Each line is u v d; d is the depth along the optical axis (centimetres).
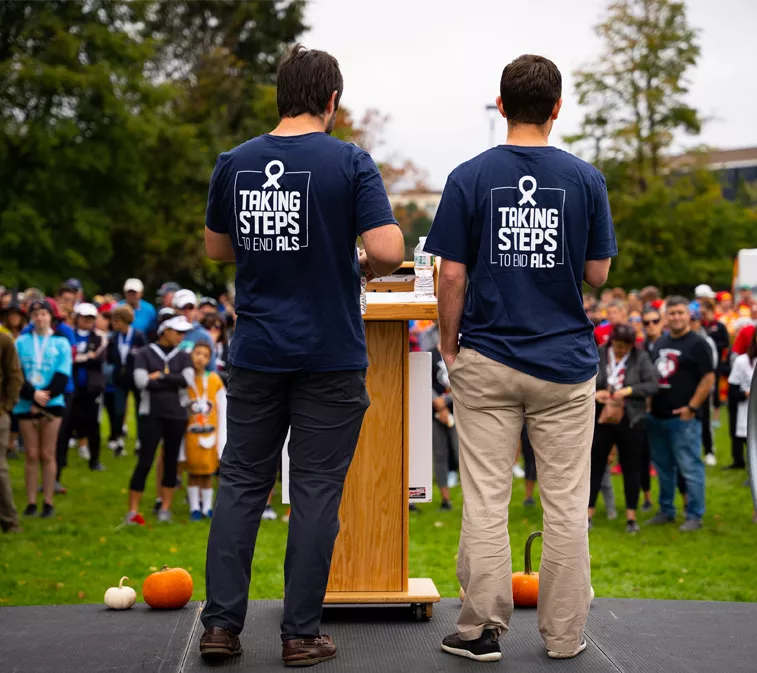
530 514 984
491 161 343
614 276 3831
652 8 3703
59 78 3023
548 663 341
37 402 930
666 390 912
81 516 959
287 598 336
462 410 351
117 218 3422
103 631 377
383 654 350
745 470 1233
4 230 3067
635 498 907
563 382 338
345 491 405
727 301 2439
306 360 331
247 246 333
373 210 329
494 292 340
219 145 3900
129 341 1308
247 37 4750
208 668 330
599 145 3834
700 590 695
